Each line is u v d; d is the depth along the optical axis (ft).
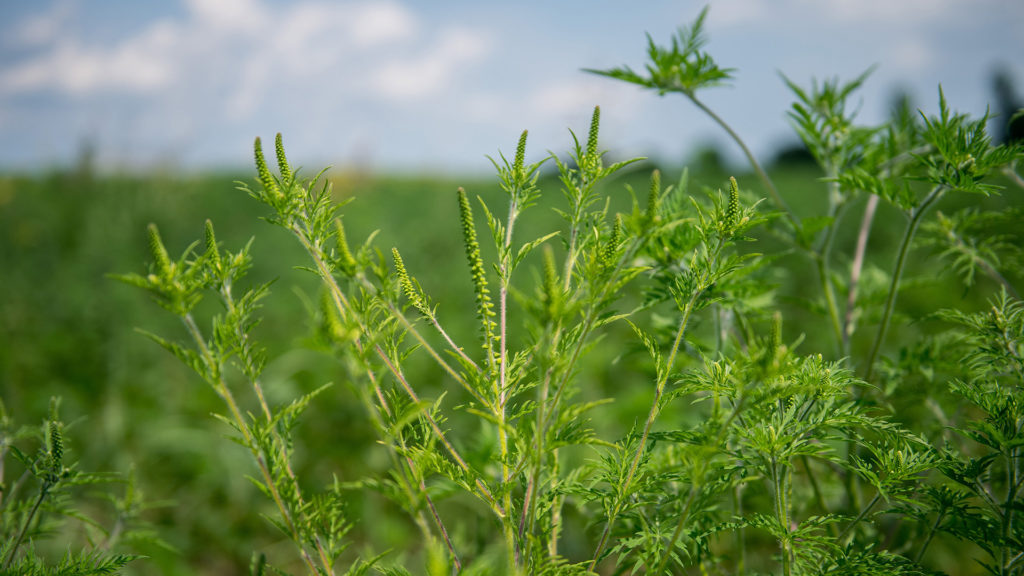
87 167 19.51
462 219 3.79
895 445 4.23
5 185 26.73
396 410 3.89
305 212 3.84
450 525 9.50
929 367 5.85
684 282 4.20
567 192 4.11
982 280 15.72
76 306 16.06
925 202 5.12
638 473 4.18
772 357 3.10
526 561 3.62
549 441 3.32
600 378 13.09
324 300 2.95
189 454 12.13
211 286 3.76
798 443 3.86
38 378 13.97
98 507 10.01
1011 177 6.03
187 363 3.51
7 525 4.98
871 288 7.25
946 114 4.36
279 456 4.04
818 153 6.80
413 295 3.97
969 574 6.97
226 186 34.83
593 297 3.44
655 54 6.41
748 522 4.00
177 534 9.86
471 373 3.80
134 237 18.85
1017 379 4.35
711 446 3.33
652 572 3.74
